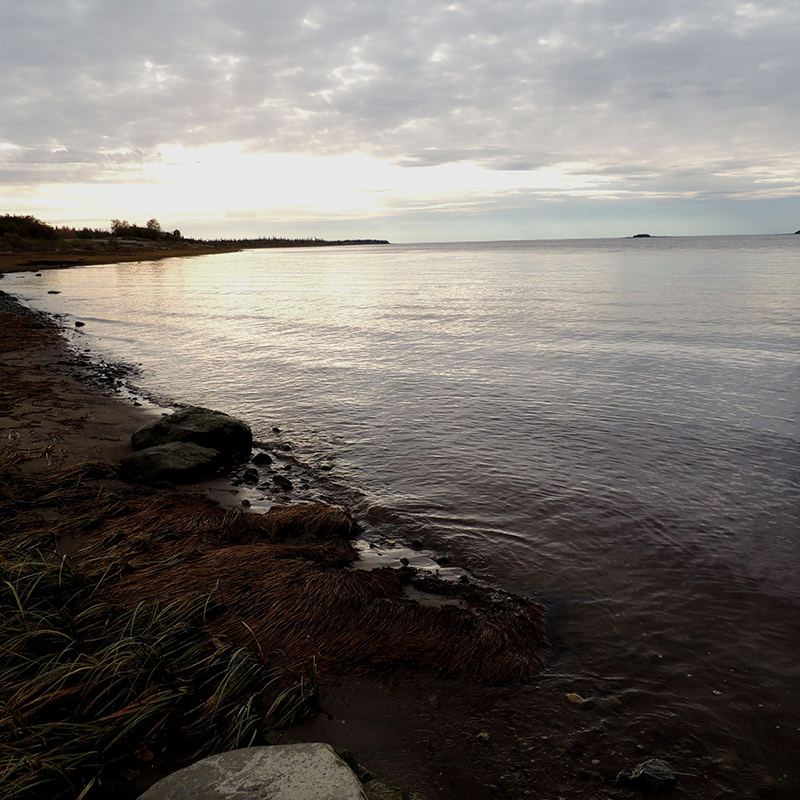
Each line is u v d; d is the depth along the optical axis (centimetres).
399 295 3356
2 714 308
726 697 380
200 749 310
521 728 352
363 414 1055
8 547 517
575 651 427
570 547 577
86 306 3006
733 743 344
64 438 899
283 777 259
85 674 348
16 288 4069
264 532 598
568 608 480
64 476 716
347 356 1595
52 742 304
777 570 530
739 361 1356
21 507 626
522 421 974
